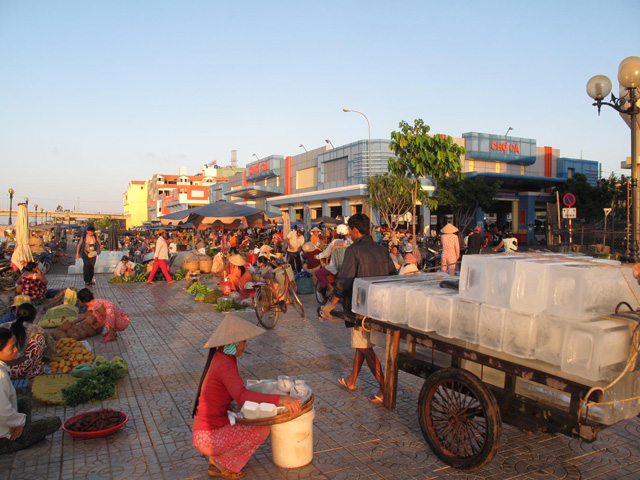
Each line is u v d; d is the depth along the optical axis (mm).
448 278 5000
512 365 3289
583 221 18594
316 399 5363
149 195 101688
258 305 8914
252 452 3762
